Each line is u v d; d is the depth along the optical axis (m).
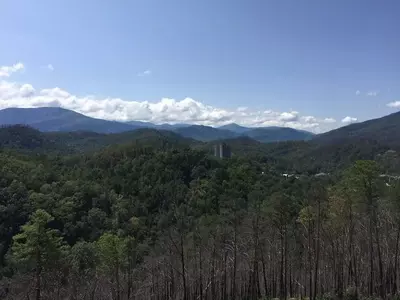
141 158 135.50
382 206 43.69
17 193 91.31
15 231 83.56
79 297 59.50
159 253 69.88
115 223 96.19
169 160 129.50
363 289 47.34
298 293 55.28
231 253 62.09
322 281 55.53
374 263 51.09
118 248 56.31
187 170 126.62
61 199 99.00
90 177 125.00
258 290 54.34
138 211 105.62
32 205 91.00
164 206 106.88
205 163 129.50
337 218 45.75
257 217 52.19
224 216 66.62
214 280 54.88
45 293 52.03
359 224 48.84
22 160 125.56
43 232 43.66
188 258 56.66
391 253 47.59
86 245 70.31
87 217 95.69
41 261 44.09
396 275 45.50
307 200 56.38
